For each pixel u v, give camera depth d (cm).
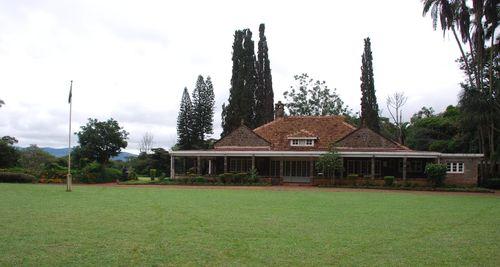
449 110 5688
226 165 4259
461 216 1781
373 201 2433
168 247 1094
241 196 2677
